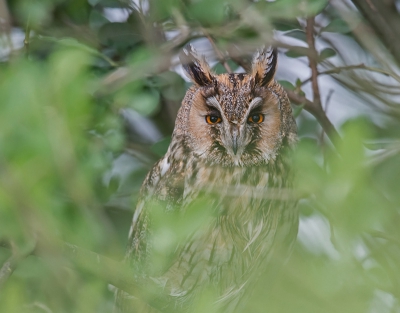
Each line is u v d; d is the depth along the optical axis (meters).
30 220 5.09
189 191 9.26
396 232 5.09
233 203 9.12
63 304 6.43
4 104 4.62
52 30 9.66
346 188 4.72
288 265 5.64
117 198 10.24
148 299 6.76
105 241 6.30
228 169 9.25
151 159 10.69
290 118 9.36
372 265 5.57
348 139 4.74
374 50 8.88
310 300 5.43
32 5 8.54
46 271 6.29
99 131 8.62
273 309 5.58
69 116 4.83
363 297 5.35
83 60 4.82
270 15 8.26
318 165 5.38
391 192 5.25
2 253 8.16
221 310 9.69
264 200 9.12
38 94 4.74
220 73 9.89
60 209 5.82
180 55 9.26
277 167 9.33
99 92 8.35
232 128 8.93
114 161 10.51
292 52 10.07
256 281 9.49
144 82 9.18
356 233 4.79
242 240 9.21
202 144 9.27
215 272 9.21
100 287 6.37
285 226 9.27
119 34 9.69
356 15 9.77
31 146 4.75
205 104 9.19
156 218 6.12
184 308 8.92
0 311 5.82
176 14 8.84
